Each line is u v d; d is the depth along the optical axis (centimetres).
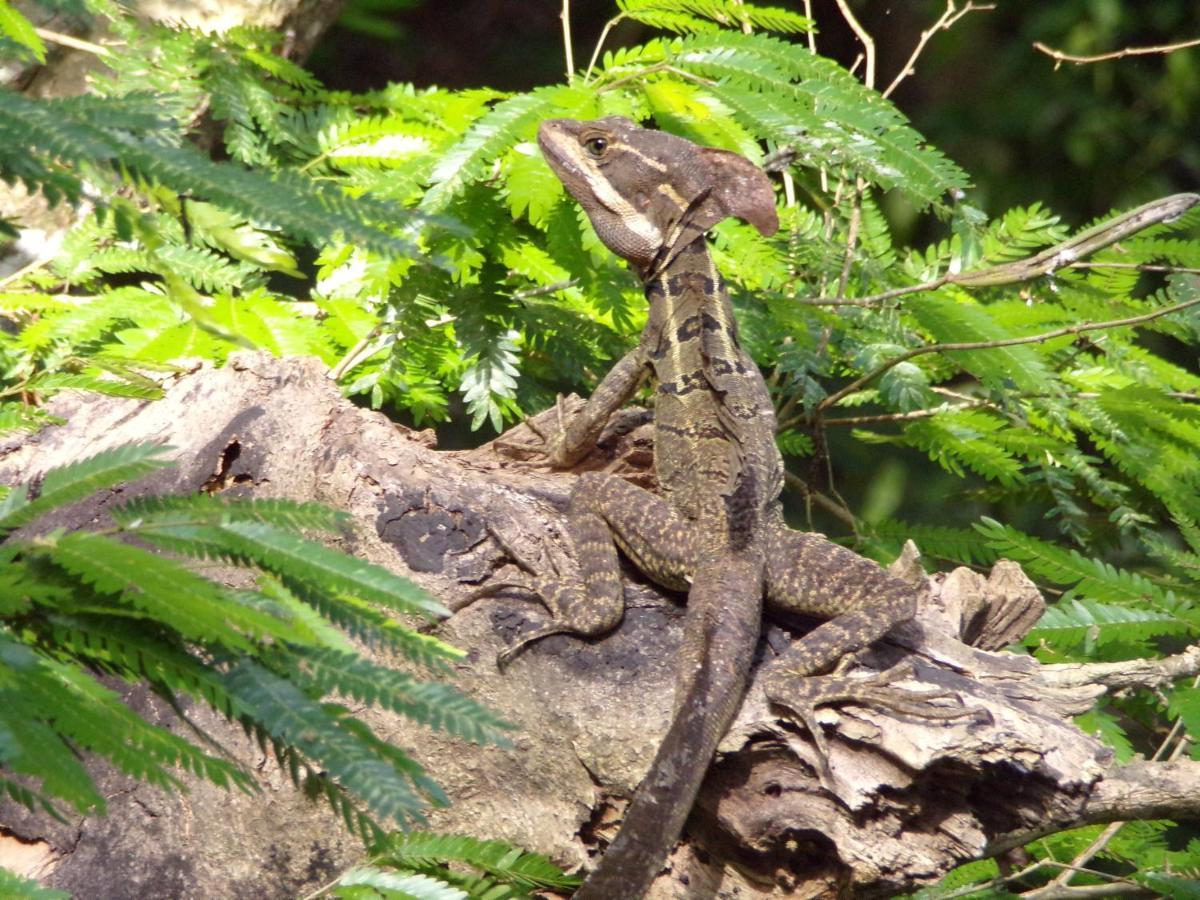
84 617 399
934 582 779
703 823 679
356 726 430
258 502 450
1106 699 844
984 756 616
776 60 985
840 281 1088
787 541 772
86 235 985
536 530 760
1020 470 1150
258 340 924
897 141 959
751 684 686
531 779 677
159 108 408
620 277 955
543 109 910
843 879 660
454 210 905
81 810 371
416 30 2239
